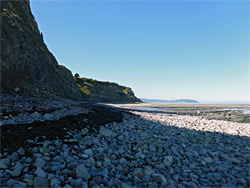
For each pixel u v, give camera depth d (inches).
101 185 220.1
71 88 2178.9
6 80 819.4
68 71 2337.6
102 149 338.0
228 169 308.5
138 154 346.0
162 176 256.5
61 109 661.3
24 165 227.8
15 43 938.1
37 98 946.1
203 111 2144.4
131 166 297.4
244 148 444.5
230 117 1393.9
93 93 3649.1
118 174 262.7
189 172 292.5
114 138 441.1
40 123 401.1
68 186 200.7
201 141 484.7
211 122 916.0
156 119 916.6
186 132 600.1
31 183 195.2
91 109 922.1
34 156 255.8
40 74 1184.2
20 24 1058.7
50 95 1218.6
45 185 197.9
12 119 388.2
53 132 366.0
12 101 598.5
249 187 250.8
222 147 443.8
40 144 297.7
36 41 1301.7
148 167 283.7
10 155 242.4
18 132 320.8
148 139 470.9
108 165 286.8
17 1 1130.0
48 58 1520.7
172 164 323.9
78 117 559.8
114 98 4392.2
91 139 393.1
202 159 351.9
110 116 778.2
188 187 243.3
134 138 466.6
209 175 282.8
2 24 881.5
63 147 308.8
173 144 437.7
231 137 560.7
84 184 213.2
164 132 583.2
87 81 3914.9
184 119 991.6
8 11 988.6
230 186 250.1
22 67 967.6
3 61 832.9
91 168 261.3
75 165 251.0
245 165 329.1
